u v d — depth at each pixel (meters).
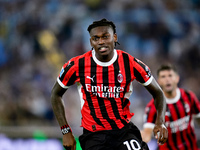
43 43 42.69
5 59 42.06
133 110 36.59
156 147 21.08
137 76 11.86
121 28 44.41
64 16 44.91
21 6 46.28
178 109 17.62
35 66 40.78
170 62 43.31
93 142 11.65
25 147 22.47
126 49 43.62
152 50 43.94
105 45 11.31
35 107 35.81
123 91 11.76
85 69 11.75
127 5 46.28
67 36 43.97
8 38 43.91
